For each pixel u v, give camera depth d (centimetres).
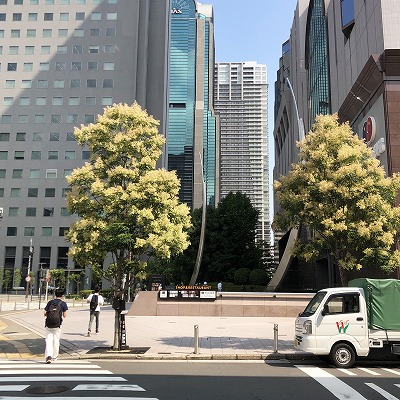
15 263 7425
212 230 4994
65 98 7975
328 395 805
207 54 19425
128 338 1680
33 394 786
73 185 1433
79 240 1368
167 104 10362
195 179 16475
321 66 5850
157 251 1345
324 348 1131
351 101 3219
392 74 2677
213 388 862
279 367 1128
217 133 17912
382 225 1414
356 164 1399
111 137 1440
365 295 1181
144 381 926
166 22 9881
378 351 1161
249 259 4938
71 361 1209
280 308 2714
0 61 8162
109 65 8069
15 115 7950
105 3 8288
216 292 2770
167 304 2777
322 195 1434
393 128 2603
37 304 4250
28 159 7788
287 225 1550
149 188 1346
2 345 1545
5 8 8319
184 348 1406
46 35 8219
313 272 5216
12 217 7594
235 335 1772
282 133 11438
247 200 5188
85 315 2867
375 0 3086
